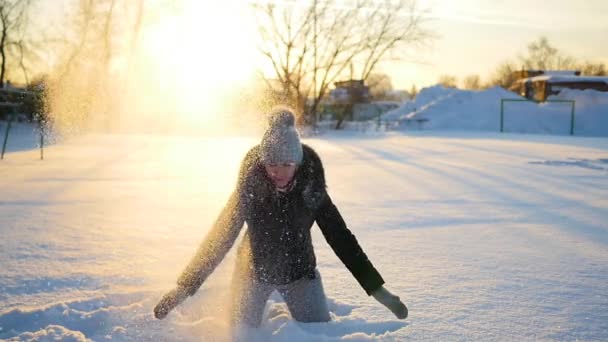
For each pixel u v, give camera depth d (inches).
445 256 157.1
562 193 289.7
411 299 119.7
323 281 132.8
